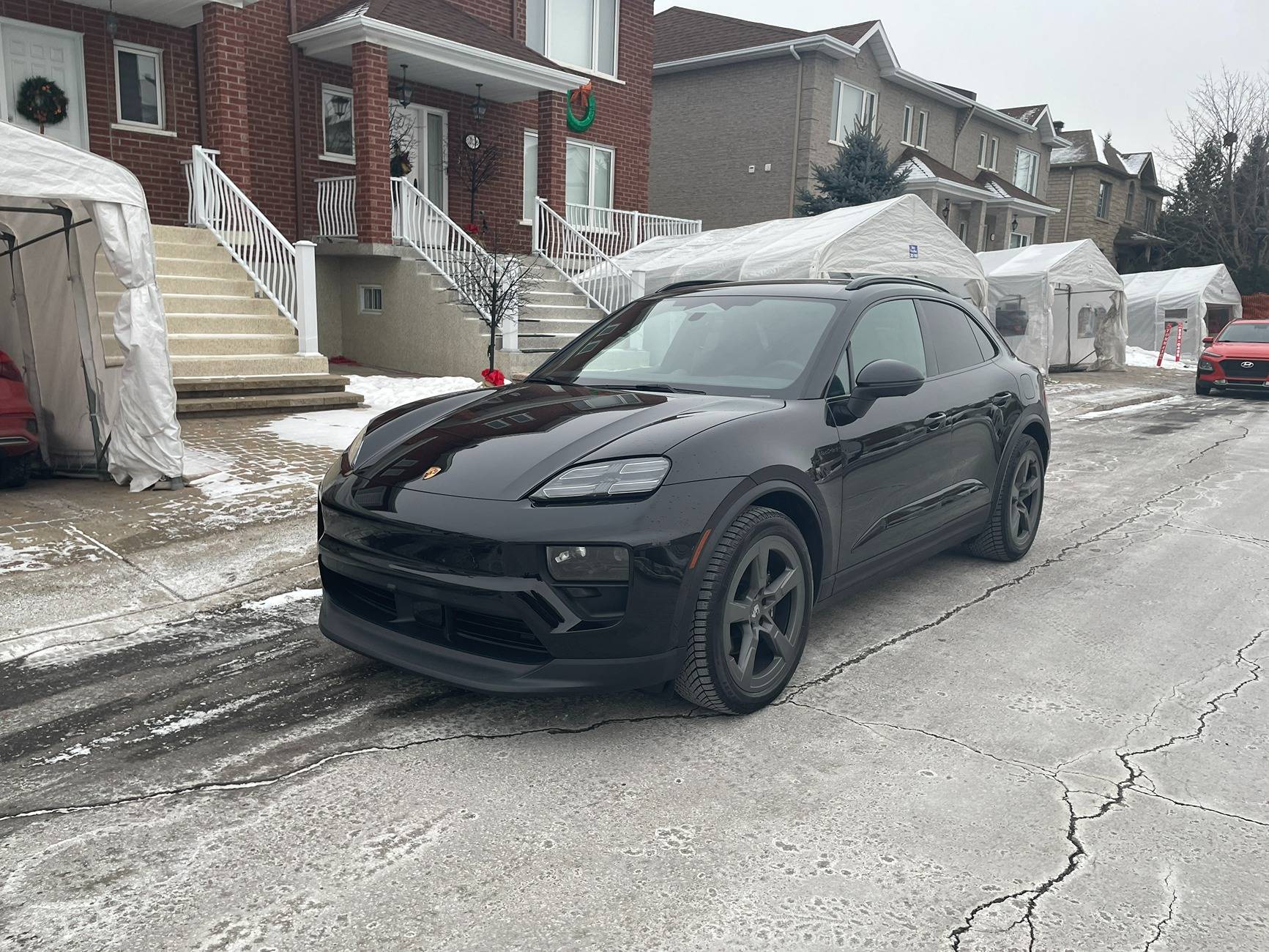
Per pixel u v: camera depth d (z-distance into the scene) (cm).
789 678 346
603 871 239
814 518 349
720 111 2672
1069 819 270
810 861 246
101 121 1235
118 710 328
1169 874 244
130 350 596
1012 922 223
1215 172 4322
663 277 1512
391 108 1557
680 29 2864
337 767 289
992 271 2139
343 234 1406
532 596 283
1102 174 4238
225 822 258
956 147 3173
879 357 417
